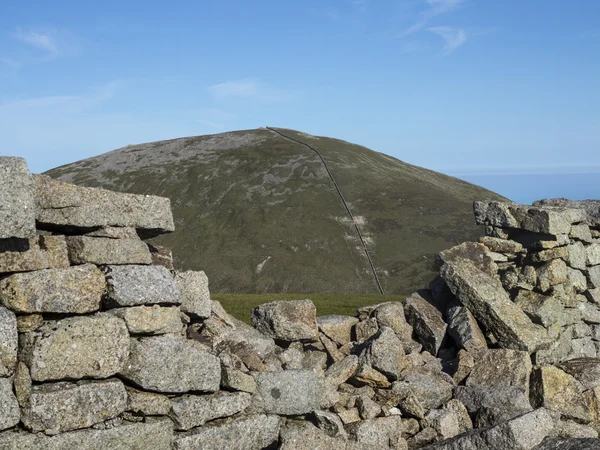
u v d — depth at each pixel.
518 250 12.39
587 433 9.51
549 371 10.08
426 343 11.26
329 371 9.37
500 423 8.36
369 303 27.03
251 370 8.57
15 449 5.95
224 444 7.42
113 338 6.66
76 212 6.86
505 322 10.80
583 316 12.85
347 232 127.88
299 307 10.00
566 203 14.62
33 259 6.41
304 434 7.96
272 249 123.88
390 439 8.71
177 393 7.21
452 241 125.00
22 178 6.03
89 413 6.40
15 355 6.19
